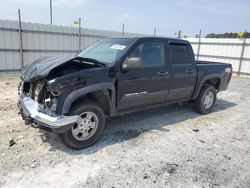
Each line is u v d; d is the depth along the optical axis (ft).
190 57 16.69
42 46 38.63
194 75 16.83
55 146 11.64
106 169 9.87
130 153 11.38
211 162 10.95
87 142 11.60
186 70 16.11
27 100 11.50
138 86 13.28
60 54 41.19
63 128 10.35
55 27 39.34
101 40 15.74
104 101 12.30
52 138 12.47
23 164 9.84
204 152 11.96
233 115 19.16
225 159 11.34
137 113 17.90
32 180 8.84
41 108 10.71
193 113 18.81
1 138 12.15
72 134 10.97
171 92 15.49
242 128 16.03
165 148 12.16
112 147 11.91
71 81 10.46
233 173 10.12
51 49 39.81
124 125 15.20
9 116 15.61
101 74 11.48
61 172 9.46
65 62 10.96
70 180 8.98
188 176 9.68
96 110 11.62
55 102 10.31
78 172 9.53
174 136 13.84
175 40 15.69
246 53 47.93
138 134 13.80
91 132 11.74
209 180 9.49
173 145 12.59
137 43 13.32
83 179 9.09
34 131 13.24
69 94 10.37
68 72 10.80
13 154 10.60
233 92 30.25
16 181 8.73
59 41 40.50
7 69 35.68
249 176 9.97
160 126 15.40
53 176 9.17
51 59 12.17
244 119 18.19
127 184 8.92
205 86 18.31
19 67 36.83
